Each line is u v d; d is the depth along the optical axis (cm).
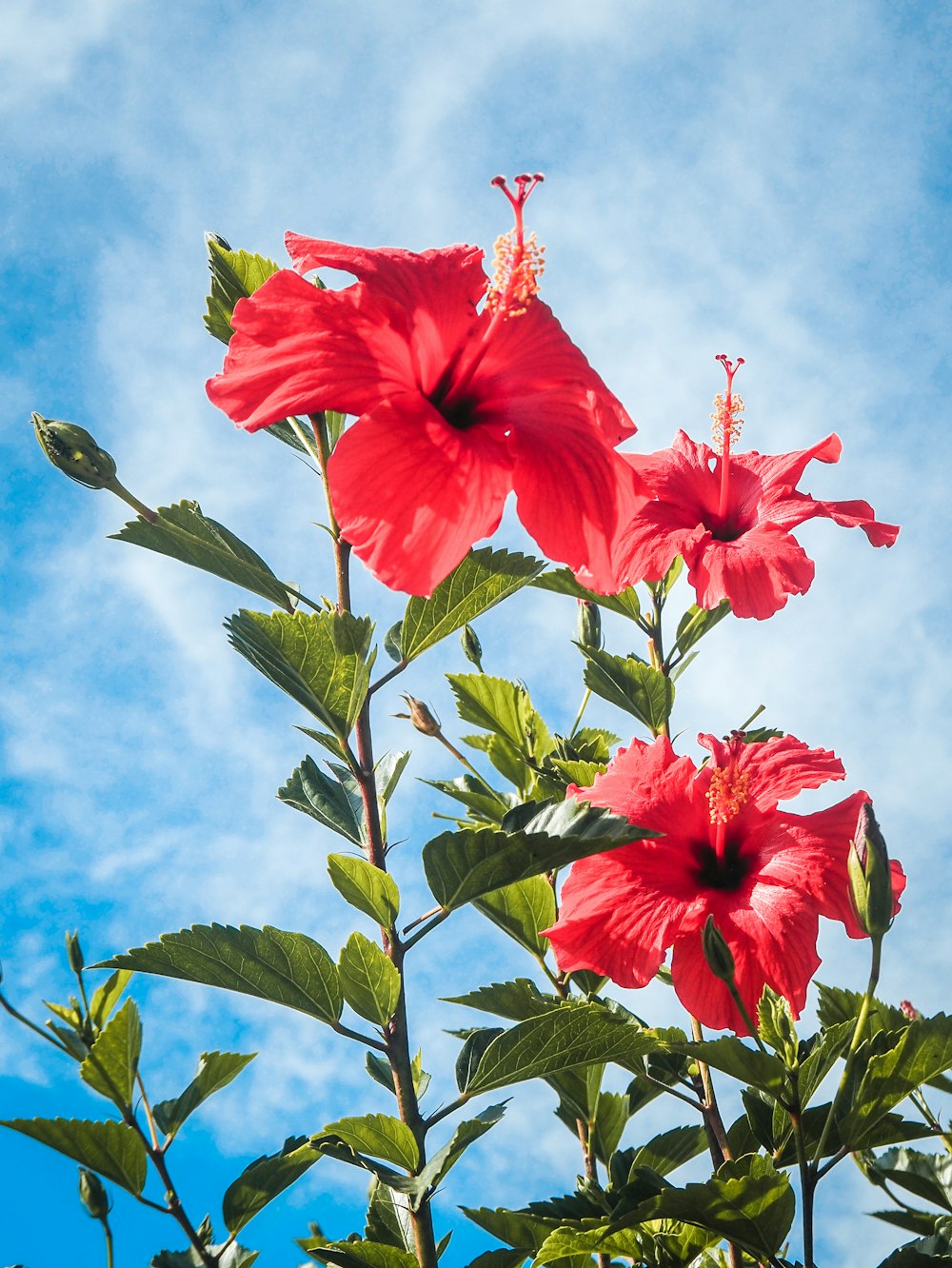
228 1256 60
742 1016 58
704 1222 56
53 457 58
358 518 56
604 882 64
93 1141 59
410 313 58
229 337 63
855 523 72
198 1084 63
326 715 60
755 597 69
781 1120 59
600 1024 58
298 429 63
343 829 63
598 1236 59
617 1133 70
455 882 59
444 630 62
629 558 72
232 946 58
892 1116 57
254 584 60
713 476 76
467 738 78
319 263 58
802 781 65
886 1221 63
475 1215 65
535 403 60
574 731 77
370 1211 65
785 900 62
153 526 59
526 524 59
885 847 55
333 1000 59
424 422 57
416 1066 68
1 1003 60
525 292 58
